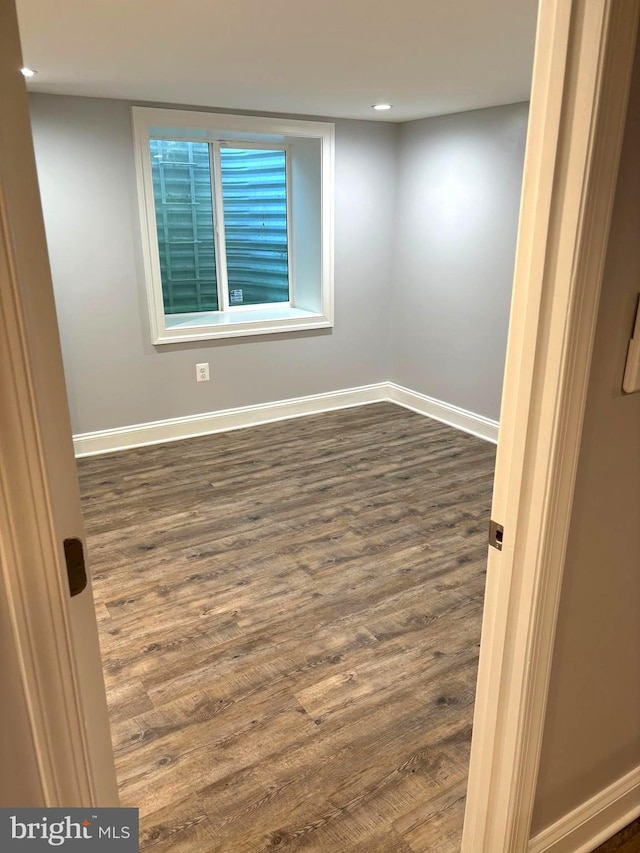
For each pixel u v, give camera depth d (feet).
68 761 2.64
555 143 3.07
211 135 14.32
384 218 15.52
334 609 8.15
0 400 2.11
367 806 5.48
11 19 1.99
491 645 4.16
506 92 10.98
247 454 13.35
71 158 11.75
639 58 3.00
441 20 6.88
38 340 2.27
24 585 2.33
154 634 7.70
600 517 4.01
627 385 3.72
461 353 14.51
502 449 3.80
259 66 9.11
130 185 12.41
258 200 15.75
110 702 6.64
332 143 14.16
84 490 11.67
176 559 9.35
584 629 4.29
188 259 15.39
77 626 2.64
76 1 6.25
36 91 11.08
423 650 7.41
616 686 4.77
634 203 3.33
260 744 6.12
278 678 6.98
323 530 10.18
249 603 8.29
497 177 12.73
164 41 7.70
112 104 11.84
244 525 10.35
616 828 5.19
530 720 4.14
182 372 13.96
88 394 13.05
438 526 10.27
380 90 10.88
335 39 7.64
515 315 3.52
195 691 6.80
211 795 5.59
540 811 4.63
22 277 2.18
